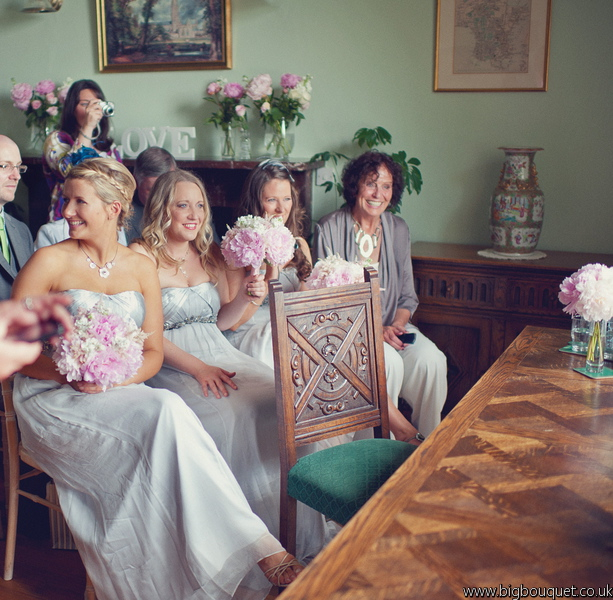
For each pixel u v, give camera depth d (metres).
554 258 3.77
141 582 2.22
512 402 1.95
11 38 5.10
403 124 4.27
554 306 3.59
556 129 3.96
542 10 3.86
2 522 2.91
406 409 3.59
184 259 2.87
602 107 3.84
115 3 4.74
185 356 2.66
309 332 2.22
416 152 4.28
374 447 2.28
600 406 1.93
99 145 4.28
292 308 2.18
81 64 4.96
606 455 1.61
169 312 2.78
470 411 1.88
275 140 4.36
